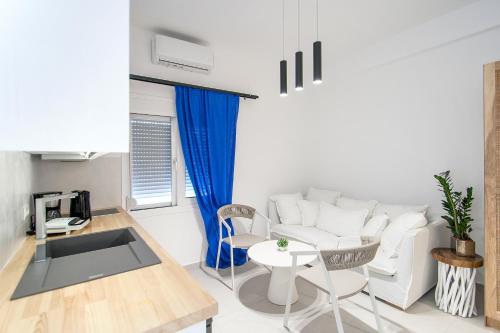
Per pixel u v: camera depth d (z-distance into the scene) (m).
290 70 4.01
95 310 0.80
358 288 1.73
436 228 2.36
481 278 2.54
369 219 2.96
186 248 3.13
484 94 1.93
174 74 2.97
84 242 1.64
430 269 2.31
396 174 3.17
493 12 2.35
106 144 0.61
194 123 3.02
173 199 3.08
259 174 3.74
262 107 3.74
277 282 2.33
